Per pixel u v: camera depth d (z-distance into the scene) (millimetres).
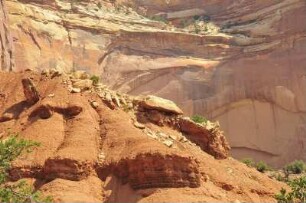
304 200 25094
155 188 23094
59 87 30578
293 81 59781
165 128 30781
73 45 61000
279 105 59375
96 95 30531
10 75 34469
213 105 60344
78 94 30188
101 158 25562
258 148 58250
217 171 27312
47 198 21562
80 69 60000
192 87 61500
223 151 31812
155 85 61875
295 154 56875
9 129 28875
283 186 29875
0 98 32500
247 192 26297
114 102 30562
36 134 27156
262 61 61719
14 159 24891
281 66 60719
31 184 24359
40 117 28703
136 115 30672
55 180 23812
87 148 25875
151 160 23422
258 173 30984
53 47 59188
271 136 58469
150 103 31062
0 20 51375
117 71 61688
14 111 30719
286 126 58500
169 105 31609
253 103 60125
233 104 60344
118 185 24109
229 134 59219
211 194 23766
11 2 58375
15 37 55969
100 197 23906
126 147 25750
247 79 60969
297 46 61344
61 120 28359
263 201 26422
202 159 28453
